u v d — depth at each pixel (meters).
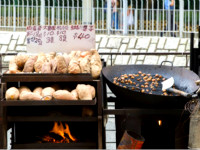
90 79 3.41
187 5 10.41
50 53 3.88
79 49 3.98
